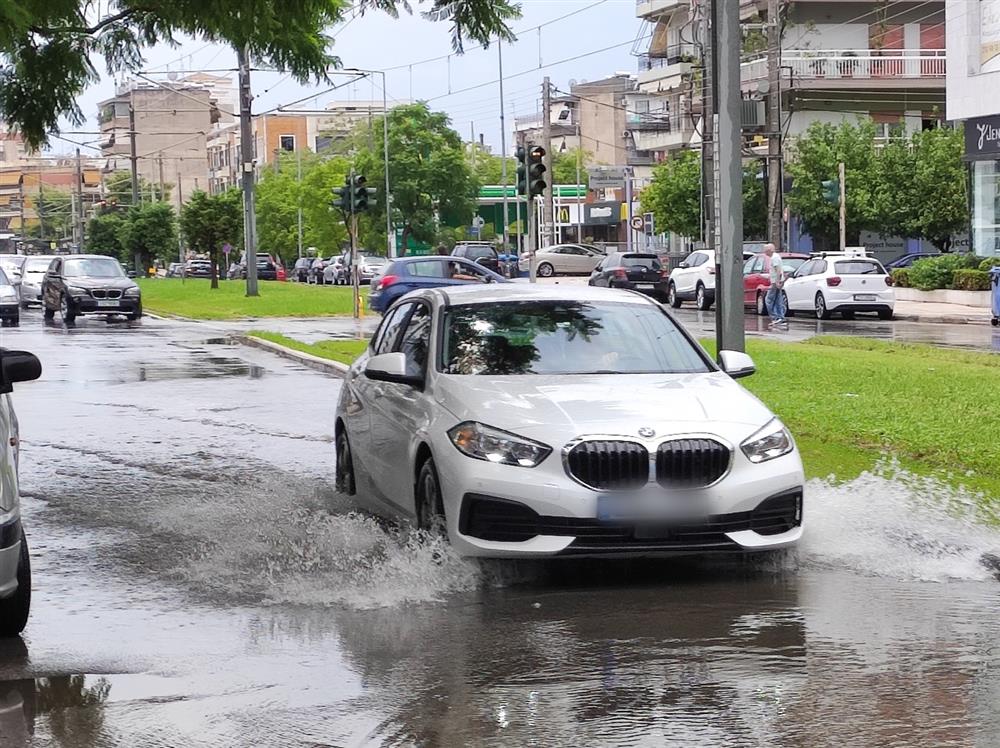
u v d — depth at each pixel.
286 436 14.84
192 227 61.91
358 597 7.59
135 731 5.42
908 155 57.06
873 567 8.13
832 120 66.75
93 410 17.50
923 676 5.91
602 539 7.64
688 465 7.71
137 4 13.36
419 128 93.12
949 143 56.34
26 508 10.66
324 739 5.25
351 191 37.97
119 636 6.91
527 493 7.62
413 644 6.61
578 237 112.50
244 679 6.09
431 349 9.07
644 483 7.64
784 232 58.50
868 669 6.03
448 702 5.66
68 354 27.41
